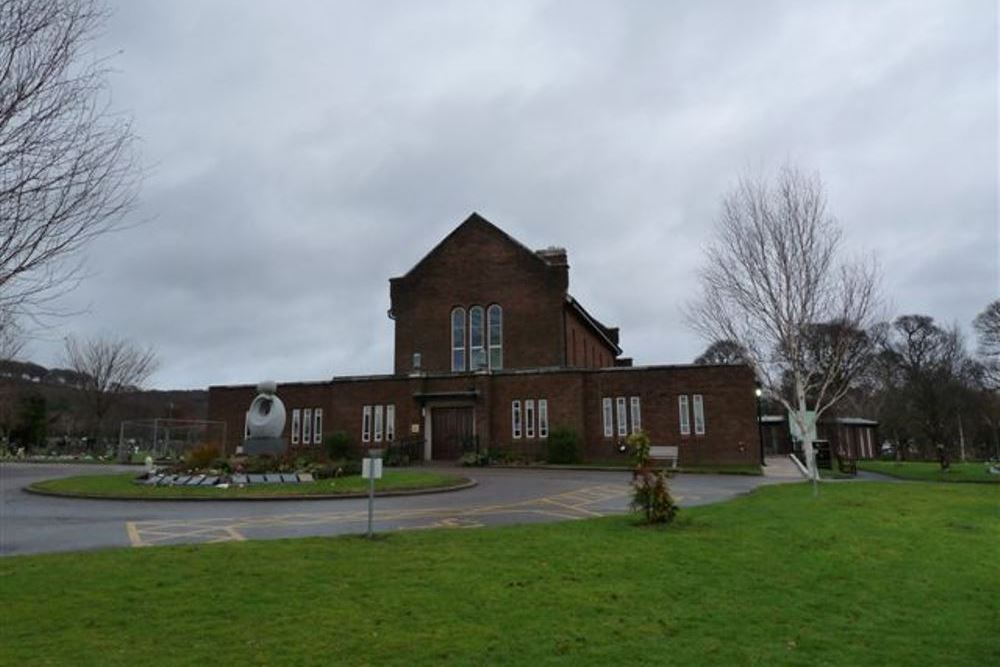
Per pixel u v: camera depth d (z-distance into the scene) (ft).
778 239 69.31
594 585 27.68
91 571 29.30
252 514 51.57
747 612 24.71
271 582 27.66
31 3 19.70
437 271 133.08
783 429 176.76
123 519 49.08
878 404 204.95
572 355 133.49
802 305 69.05
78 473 95.96
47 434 179.52
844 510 48.06
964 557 34.24
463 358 128.98
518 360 125.49
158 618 23.12
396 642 21.04
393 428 119.65
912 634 22.71
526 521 47.21
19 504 58.70
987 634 22.79
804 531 39.65
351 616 23.50
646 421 109.09
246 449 90.27
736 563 31.81
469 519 48.29
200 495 61.57
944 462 120.06
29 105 19.66
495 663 19.48
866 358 140.46
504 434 114.32
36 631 21.79
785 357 73.97
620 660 19.80
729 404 106.01
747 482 78.54
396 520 47.93
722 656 20.31
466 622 23.02
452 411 119.44
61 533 42.70
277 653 20.06
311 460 81.71
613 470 94.79
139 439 160.15
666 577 29.12
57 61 20.31
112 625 22.40
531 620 23.32
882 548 35.73
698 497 62.23
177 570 29.50
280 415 91.35
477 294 130.11
